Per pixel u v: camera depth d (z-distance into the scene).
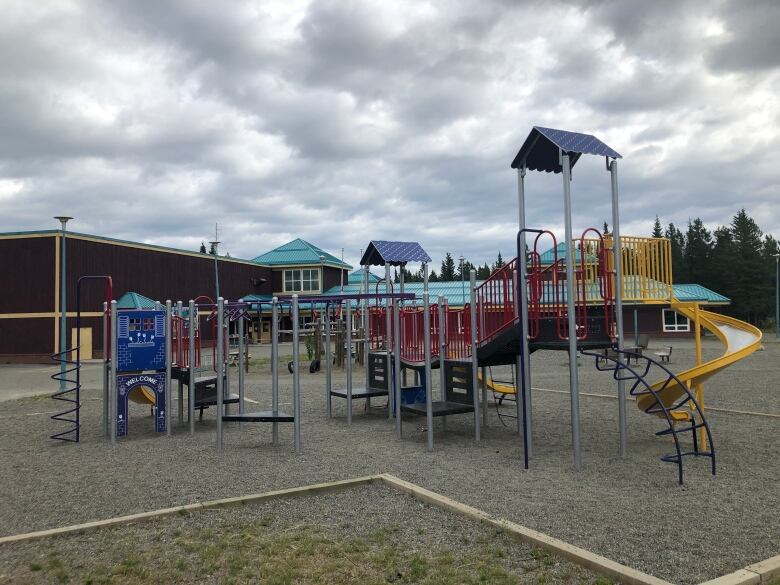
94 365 30.64
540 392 15.20
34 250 33.69
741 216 78.44
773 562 4.30
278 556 4.63
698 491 6.38
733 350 8.95
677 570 4.30
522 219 8.85
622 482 6.80
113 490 6.76
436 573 4.30
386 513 5.69
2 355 33.72
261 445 9.32
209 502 5.96
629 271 9.16
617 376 8.06
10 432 10.84
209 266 47.38
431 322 10.56
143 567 4.46
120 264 37.97
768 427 9.99
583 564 4.38
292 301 8.83
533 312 8.09
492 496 6.23
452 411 9.15
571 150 7.58
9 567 4.53
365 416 12.34
